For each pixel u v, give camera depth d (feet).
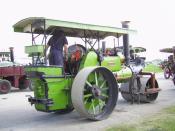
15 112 31.63
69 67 28.50
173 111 27.94
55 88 25.64
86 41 29.45
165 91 44.98
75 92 24.93
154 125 22.36
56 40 27.66
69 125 24.97
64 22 25.93
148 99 34.35
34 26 26.68
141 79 33.94
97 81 27.14
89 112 26.30
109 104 27.50
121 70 32.01
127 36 33.22
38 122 26.61
